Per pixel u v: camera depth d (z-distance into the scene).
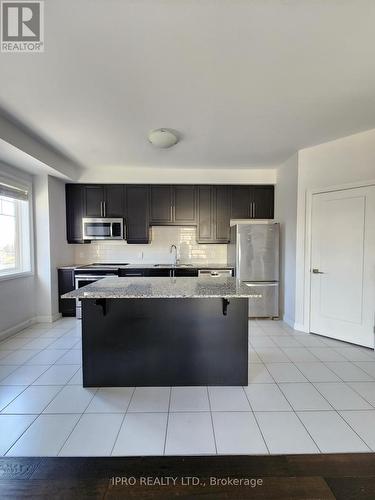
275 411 2.05
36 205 4.12
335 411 2.05
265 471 1.55
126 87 2.17
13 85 2.13
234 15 1.49
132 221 4.66
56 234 4.35
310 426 1.89
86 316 2.37
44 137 3.19
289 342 3.38
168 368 2.41
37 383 2.45
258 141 3.37
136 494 1.42
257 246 4.30
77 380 2.50
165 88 2.20
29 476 1.51
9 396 2.25
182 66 1.92
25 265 4.02
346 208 3.29
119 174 4.58
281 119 2.77
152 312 2.39
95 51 1.76
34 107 2.48
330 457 1.64
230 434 1.81
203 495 1.42
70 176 4.32
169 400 2.19
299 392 2.30
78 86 2.16
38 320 4.20
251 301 4.33
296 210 3.78
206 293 2.14
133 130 3.01
